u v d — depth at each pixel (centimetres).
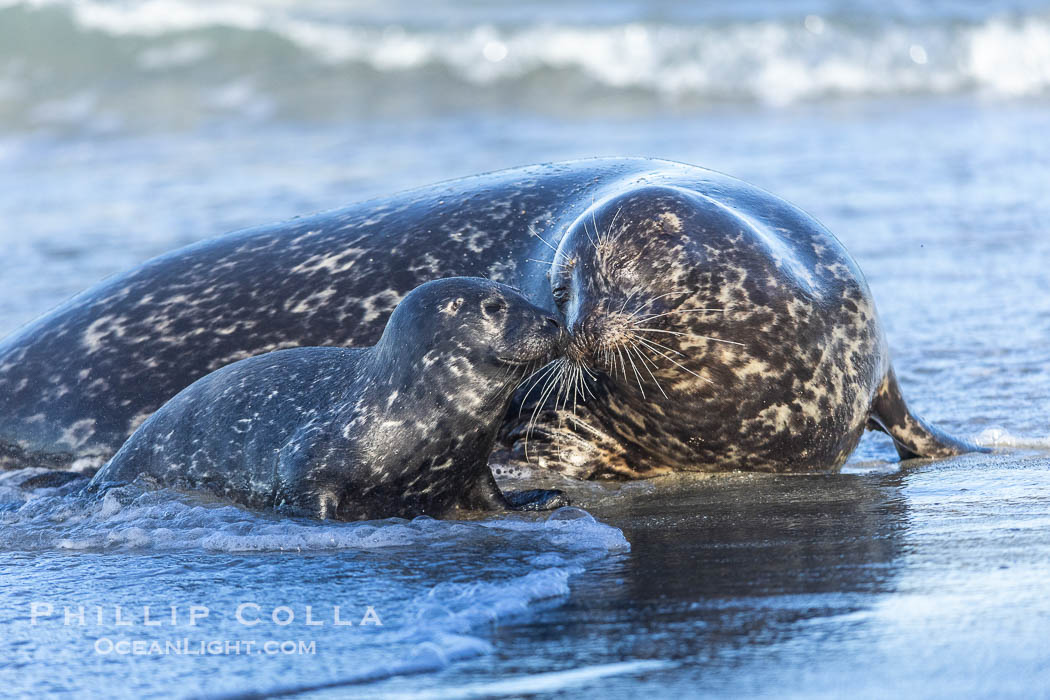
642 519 2222
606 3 10344
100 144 7769
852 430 2567
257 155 7138
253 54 9019
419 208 2978
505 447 2681
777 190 5547
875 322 2592
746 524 2131
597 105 8500
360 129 7925
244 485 2250
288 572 1897
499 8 10275
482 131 7644
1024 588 1655
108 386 2898
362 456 2159
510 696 1386
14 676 1502
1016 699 1312
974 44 8750
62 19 9012
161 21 9094
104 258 4803
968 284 4031
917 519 2089
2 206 5975
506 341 2122
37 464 2909
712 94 8631
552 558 1927
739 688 1370
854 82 8656
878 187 5566
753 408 2477
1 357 3030
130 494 2336
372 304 2817
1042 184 5488
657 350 2386
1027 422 2786
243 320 2895
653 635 1548
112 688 1457
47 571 1962
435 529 2112
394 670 1474
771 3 9962
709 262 2400
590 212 2531
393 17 9744
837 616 1580
